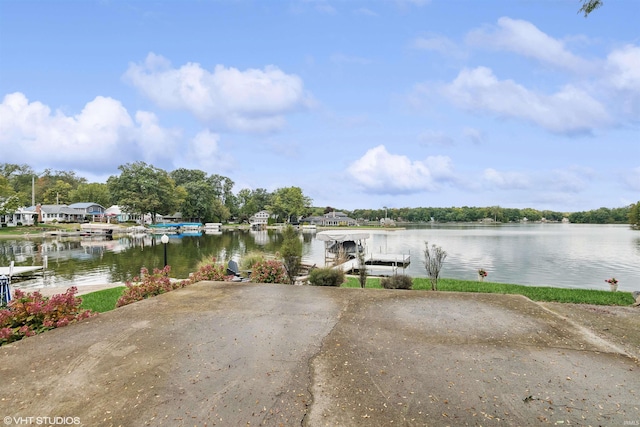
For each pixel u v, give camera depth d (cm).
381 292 734
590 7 725
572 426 256
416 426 253
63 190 8100
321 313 560
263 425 253
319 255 2827
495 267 2047
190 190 7994
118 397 292
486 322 512
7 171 7469
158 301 644
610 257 2500
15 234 4847
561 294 916
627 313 593
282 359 372
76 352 389
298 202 9688
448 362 367
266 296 690
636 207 8481
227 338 436
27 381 320
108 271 1816
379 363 364
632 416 269
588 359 380
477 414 269
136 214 7394
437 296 690
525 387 314
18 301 496
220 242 4009
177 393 298
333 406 280
